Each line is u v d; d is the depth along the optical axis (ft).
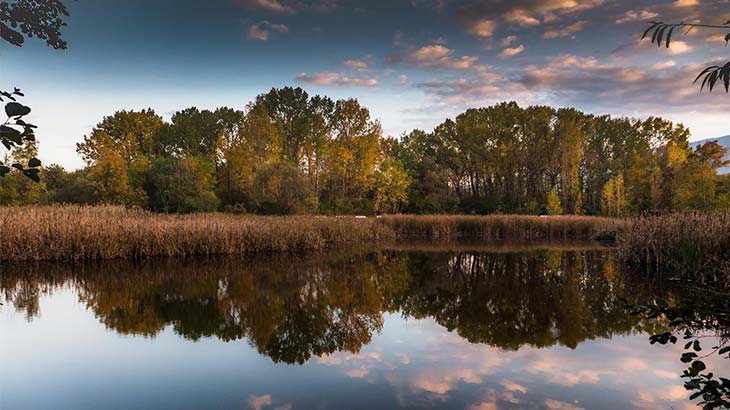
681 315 9.62
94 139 136.46
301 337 23.89
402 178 138.00
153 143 166.50
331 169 133.08
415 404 15.53
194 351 21.38
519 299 33.12
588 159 163.02
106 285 37.58
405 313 29.32
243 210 99.19
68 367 19.15
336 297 34.30
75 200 103.65
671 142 148.15
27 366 19.25
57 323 26.09
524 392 16.46
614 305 30.32
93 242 49.88
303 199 95.30
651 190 121.39
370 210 129.49
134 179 116.98
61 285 37.37
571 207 141.69
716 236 33.76
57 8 7.96
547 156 152.66
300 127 147.13
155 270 44.86
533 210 138.41
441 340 23.21
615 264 49.88
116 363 19.67
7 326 25.43
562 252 64.80
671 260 40.47
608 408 15.02
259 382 17.60
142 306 30.48
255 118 124.57
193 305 30.96
